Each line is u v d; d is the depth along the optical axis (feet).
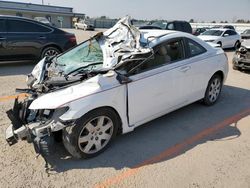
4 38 27.99
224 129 14.80
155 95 13.37
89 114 10.93
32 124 10.97
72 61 14.32
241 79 26.78
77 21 175.11
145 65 12.92
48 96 11.07
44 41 30.37
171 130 14.47
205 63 16.31
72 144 10.80
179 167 11.21
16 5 179.63
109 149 12.37
